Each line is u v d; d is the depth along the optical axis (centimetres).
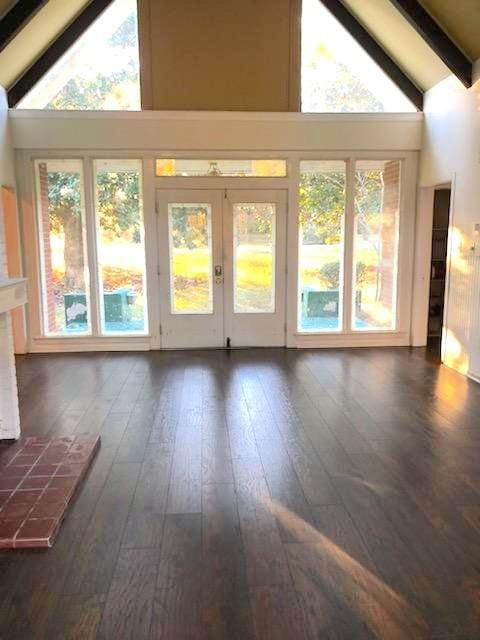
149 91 541
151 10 529
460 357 490
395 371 495
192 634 167
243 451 309
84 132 540
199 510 242
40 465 282
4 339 312
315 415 371
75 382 460
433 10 444
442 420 361
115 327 588
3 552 210
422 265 588
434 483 268
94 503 249
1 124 508
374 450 310
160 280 577
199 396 418
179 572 197
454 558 206
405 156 571
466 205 474
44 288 575
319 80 556
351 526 228
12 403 318
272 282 586
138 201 567
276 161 564
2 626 171
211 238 573
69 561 204
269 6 537
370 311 605
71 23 520
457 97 485
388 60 551
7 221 543
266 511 241
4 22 432
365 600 182
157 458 299
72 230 567
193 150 551
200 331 590
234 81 546
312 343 598
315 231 585
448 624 171
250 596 184
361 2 508
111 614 176
